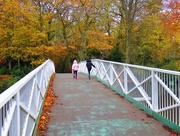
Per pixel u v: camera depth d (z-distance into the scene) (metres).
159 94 5.65
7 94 2.51
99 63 14.04
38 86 6.06
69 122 5.46
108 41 28.16
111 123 5.39
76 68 15.54
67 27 29.72
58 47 26.86
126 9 20.36
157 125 5.22
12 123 2.80
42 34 24.67
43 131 4.82
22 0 23.17
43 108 6.80
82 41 27.70
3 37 24.11
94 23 28.72
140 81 6.98
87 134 4.63
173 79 4.92
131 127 5.09
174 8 18.39
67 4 26.86
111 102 7.75
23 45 25.97
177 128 4.71
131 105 7.30
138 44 22.58
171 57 20.33
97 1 25.34
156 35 21.80
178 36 19.58
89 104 7.43
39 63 25.89
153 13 20.25
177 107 4.73
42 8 26.30
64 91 9.99
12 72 27.23
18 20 22.20
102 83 12.66
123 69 8.73
